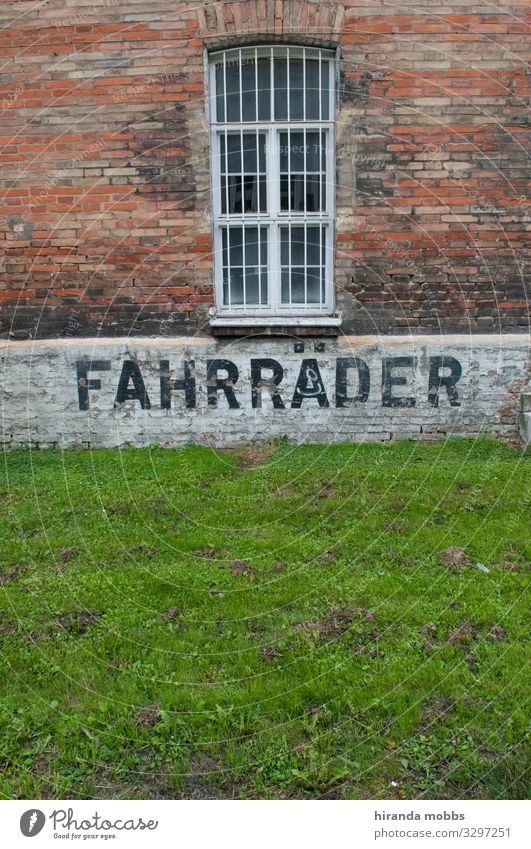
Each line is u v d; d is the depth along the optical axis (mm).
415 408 6207
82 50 5660
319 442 6262
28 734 2619
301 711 2744
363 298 6051
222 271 6160
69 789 2393
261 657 3078
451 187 5836
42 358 6121
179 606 3516
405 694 2812
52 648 3141
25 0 5609
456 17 5562
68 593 3607
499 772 2455
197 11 5555
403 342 6102
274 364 6160
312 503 4812
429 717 2703
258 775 2434
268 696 2812
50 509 4746
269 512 4676
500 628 3254
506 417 6199
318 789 2383
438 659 3037
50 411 6211
